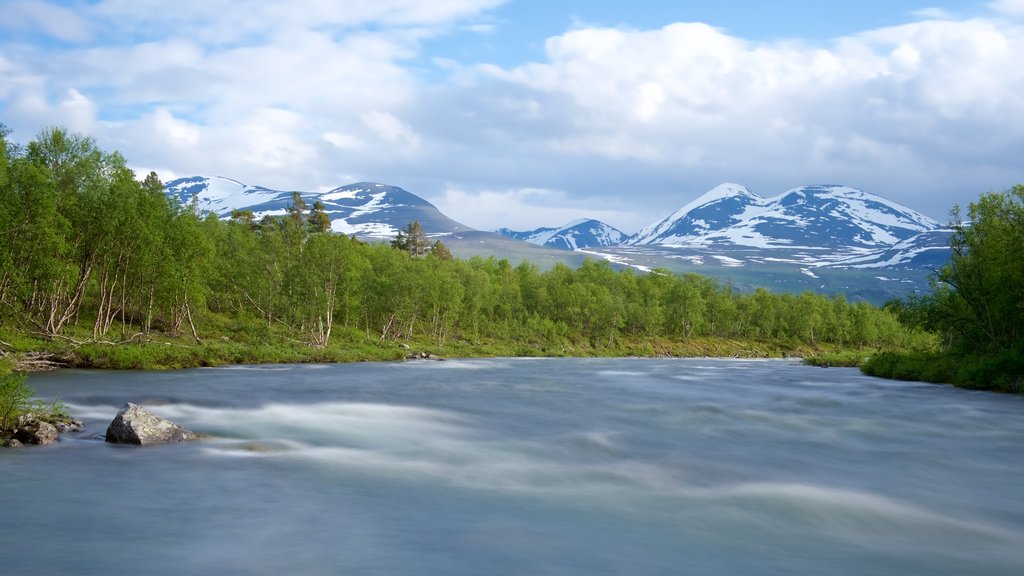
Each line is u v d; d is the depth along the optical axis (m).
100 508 14.24
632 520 14.27
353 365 71.69
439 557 11.55
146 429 21.69
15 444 20.78
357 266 104.06
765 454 22.58
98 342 61.47
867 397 43.88
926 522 14.85
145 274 69.94
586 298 163.25
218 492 15.76
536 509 14.95
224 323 94.19
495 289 155.75
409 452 21.41
